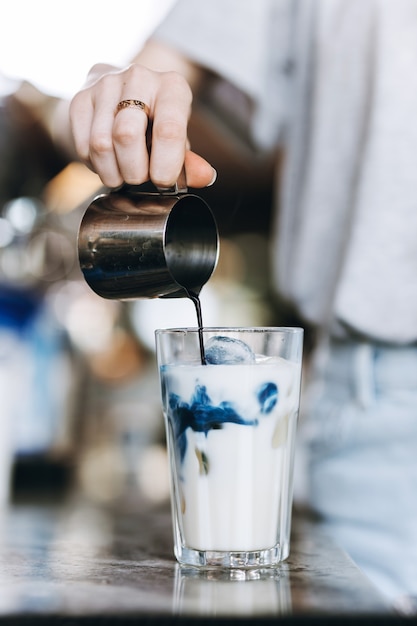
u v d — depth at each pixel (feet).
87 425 6.25
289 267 3.21
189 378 1.92
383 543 2.81
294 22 3.22
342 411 2.91
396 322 2.79
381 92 2.85
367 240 2.83
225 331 1.93
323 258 3.07
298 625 1.51
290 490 2.01
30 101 3.93
